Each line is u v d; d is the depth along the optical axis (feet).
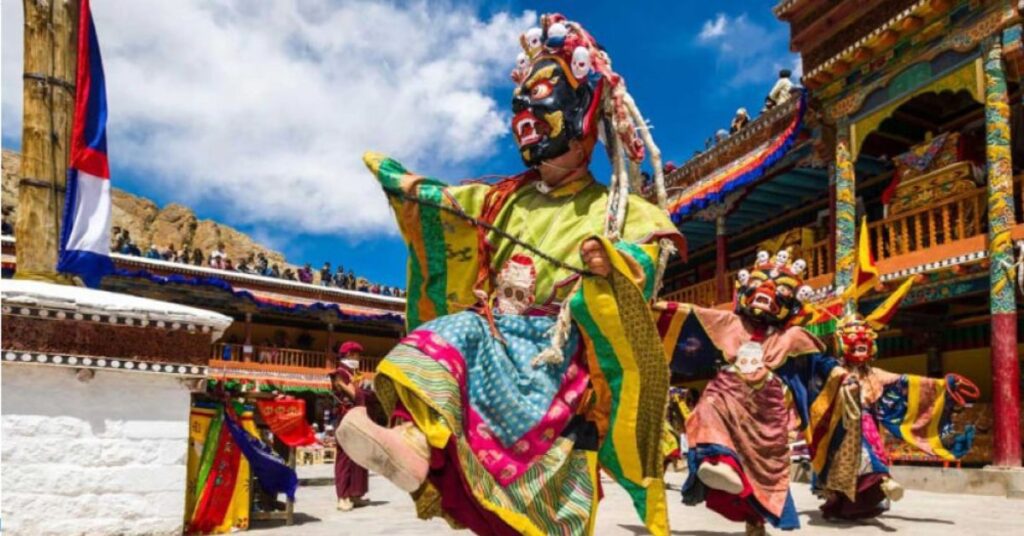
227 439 24.21
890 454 49.08
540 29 13.97
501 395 11.27
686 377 87.20
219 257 113.80
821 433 23.88
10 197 195.72
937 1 46.96
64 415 20.07
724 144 67.46
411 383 10.23
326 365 119.96
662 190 13.79
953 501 36.32
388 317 120.47
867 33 52.34
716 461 18.28
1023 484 39.14
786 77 68.54
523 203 13.75
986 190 47.32
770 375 19.76
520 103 13.61
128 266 97.09
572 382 11.94
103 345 20.48
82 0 24.53
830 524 26.45
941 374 59.62
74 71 24.18
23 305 19.45
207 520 23.43
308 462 85.87
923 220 52.85
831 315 31.45
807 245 66.69
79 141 23.76
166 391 21.54
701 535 24.11
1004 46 44.45
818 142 58.85
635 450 11.87
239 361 112.47
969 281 47.83
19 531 19.20
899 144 61.16
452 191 13.50
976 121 57.06
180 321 21.56
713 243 88.58
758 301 21.85
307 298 115.34
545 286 12.80
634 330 11.65
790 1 57.31
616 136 13.55
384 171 13.17
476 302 13.39
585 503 11.49
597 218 13.16
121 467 20.61
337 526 25.36
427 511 11.03
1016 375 42.65
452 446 10.39
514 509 10.72
